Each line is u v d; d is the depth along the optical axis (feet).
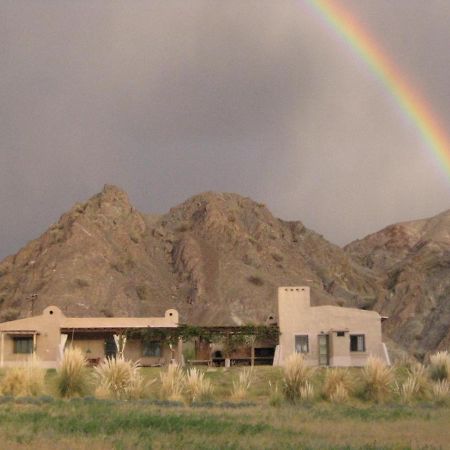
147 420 112.57
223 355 294.05
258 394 181.37
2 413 121.39
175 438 96.89
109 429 103.55
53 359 287.89
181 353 294.46
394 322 655.76
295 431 108.37
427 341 614.75
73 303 556.92
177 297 621.72
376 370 177.06
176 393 169.07
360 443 98.32
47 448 85.51
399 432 110.93
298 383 174.91
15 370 168.35
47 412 123.34
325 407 153.07
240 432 104.73
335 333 287.28
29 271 610.24
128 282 609.83
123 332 294.66
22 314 542.98
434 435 108.17
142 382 174.40
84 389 166.81
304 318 291.38
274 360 287.48
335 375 176.65
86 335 297.53
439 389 175.42
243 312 592.19
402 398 172.96
